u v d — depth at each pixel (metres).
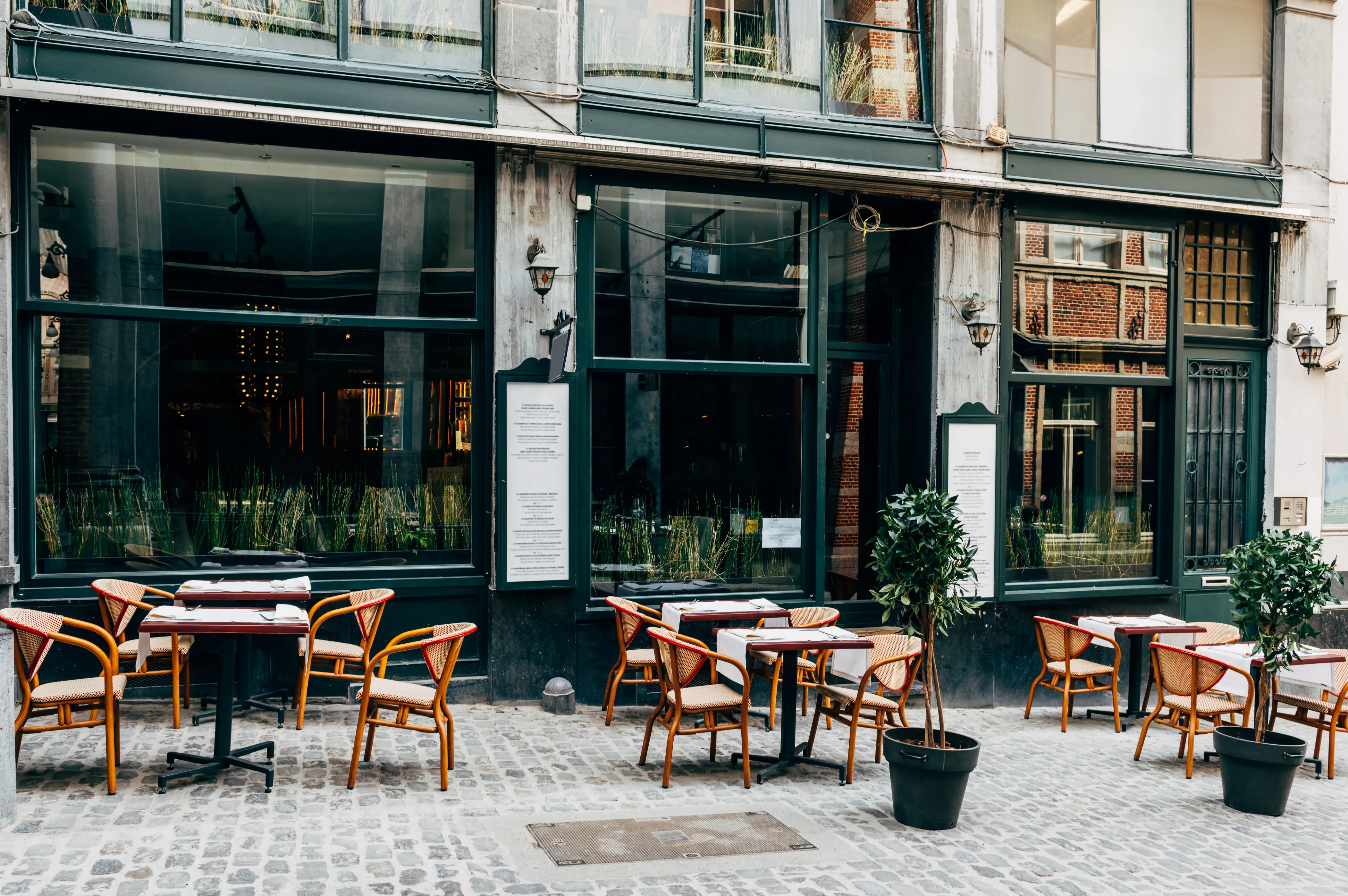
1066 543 9.23
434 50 7.37
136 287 6.95
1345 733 9.00
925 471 8.83
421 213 7.52
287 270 7.27
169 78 6.59
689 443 8.16
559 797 5.55
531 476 7.55
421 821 4.99
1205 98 9.60
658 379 8.05
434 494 7.60
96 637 6.70
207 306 7.11
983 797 6.12
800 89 8.36
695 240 8.12
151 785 5.24
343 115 6.96
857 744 7.15
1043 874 4.86
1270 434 9.95
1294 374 9.95
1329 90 9.89
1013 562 9.04
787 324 8.38
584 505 7.82
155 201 6.97
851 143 8.27
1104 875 4.92
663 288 8.05
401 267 7.49
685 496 8.16
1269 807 6.14
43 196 6.71
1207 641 8.34
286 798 5.18
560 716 7.37
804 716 7.77
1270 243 9.88
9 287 6.48
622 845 4.85
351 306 7.40
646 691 7.89
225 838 4.59
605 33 7.80
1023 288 9.02
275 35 6.98
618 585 7.97
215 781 5.36
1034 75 8.98
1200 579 9.69
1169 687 7.22
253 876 4.18
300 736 6.33
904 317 9.16
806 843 5.04
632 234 7.96
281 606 5.80
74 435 6.82
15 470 6.60
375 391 7.46
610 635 7.86
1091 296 9.24
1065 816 5.85
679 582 8.14
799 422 8.46
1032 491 9.11
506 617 7.57
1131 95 9.32
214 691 7.04
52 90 6.31
